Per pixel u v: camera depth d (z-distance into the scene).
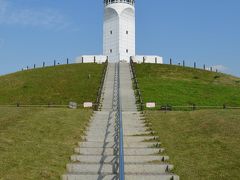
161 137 21.34
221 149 17.97
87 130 23.58
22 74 62.22
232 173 14.83
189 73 62.28
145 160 17.23
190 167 15.96
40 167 15.13
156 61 76.75
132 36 87.12
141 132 23.19
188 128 22.77
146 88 48.31
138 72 60.41
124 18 85.94
